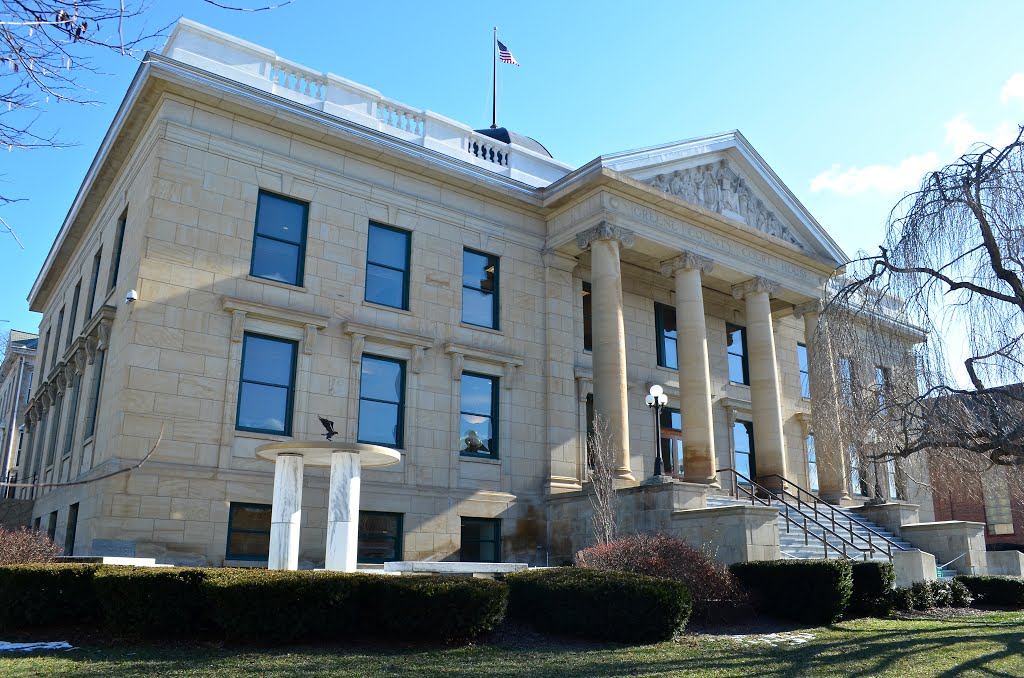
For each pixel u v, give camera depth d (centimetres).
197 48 2384
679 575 1680
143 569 1335
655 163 2866
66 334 3148
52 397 3030
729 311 3494
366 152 2572
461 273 2708
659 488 2248
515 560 2561
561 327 2864
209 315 2191
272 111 2383
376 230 2595
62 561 1691
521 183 2869
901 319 1631
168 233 2180
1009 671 1255
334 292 2428
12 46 587
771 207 3328
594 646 1384
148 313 2102
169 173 2219
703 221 2959
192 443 2091
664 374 3173
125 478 1977
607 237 2709
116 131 2462
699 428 2744
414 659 1214
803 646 1435
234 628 1250
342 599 1316
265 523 2181
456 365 2589
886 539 2488
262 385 2266
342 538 1614
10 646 1223
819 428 1897
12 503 2986
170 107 2262
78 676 1040
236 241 2288
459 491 2503
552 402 2766
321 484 2270
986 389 1476
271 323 2294
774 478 2994
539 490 2681
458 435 2553
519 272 2842
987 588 2183
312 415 2291
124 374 2041
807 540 2362
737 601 1703
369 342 2453
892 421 1612
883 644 1453
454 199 2753
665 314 3300
